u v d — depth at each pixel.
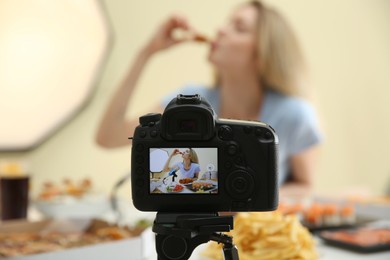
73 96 2.25
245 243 0.97
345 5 2.99
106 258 0.96
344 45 2.97
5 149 2.11
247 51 2.53
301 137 2.57
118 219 1.48
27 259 0.90
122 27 2.34
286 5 2.75
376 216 1.52
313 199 1.82
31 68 2.17
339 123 2.92
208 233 0.59
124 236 1.15
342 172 2.94
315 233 1.30
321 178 2.84
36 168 2.17
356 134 3.00
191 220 0.59
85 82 2.28
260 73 2.54
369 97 3.07
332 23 2.93
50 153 2.21
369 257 1.07
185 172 0.62
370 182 3.08
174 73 2.45
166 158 0.62
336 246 1.18
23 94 2.15
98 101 2.30
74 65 2.25
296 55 2.66
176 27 2.45
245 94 2.52
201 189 0.61
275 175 0.62
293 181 2.55
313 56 2.83
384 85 3.15
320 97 2.83
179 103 0.61
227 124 0.62
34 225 1.29
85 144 2.28
